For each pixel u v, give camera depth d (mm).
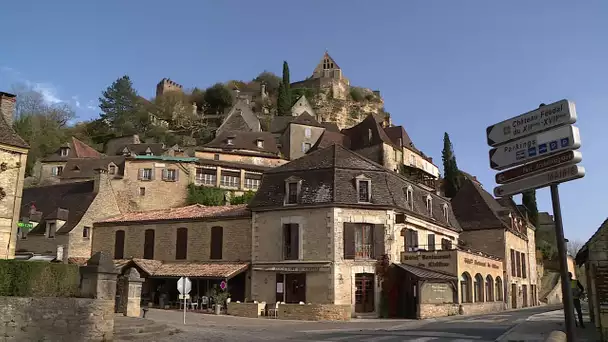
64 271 15883
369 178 30516
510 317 25828
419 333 18078
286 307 26906
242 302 29062
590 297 18734
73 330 15148
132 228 36531
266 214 31141
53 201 41781
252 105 99688
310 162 32031
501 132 7379
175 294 33219
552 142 6594
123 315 21047
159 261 34375
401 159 66438
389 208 30234
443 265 30531
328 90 108625
